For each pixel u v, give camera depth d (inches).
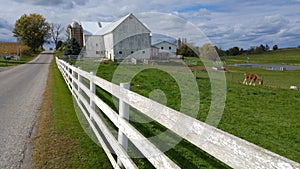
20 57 1518.2
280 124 200.7
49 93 289.3
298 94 379.6
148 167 108.8
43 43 2659.9
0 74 593.6
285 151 144.3
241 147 35.7
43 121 171.8
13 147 126.0
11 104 232.2
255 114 233.5
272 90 423.8
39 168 104.3
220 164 118.5
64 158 113.9
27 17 2433.6
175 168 51.8
